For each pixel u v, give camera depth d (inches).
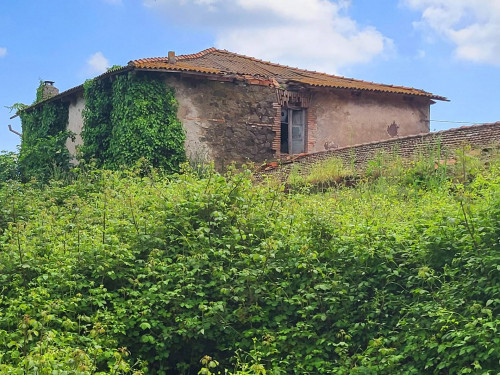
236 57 943.0
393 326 277.4
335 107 882.8
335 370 262.4
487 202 295.6
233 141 806.5
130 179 461.1
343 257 308.2
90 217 364.8
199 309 297.9
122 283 305.3
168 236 329.4
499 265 252.4
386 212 358.9
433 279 269.9
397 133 933.2
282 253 317.1
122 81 765.3
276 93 837.8
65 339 255.0
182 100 778.8
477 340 237.0
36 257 305.3
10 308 270.2
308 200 386.0
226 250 310.7
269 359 279.3
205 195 340.2
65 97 902.4
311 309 284.8
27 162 866.1
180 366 297.6
